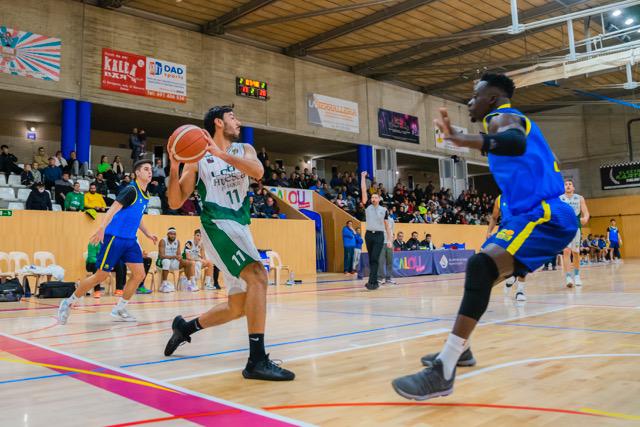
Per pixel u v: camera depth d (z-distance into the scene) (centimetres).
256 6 1341
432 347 299
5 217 880
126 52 1323
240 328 398
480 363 252
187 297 773
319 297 700
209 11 1381
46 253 912
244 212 256
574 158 2502
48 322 469
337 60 1781
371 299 648
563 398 188
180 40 1425
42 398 201
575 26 1572
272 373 225
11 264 877
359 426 161
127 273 925
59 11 1227
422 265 1287
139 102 1338
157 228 1043
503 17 1516
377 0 1288
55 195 1070
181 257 944
